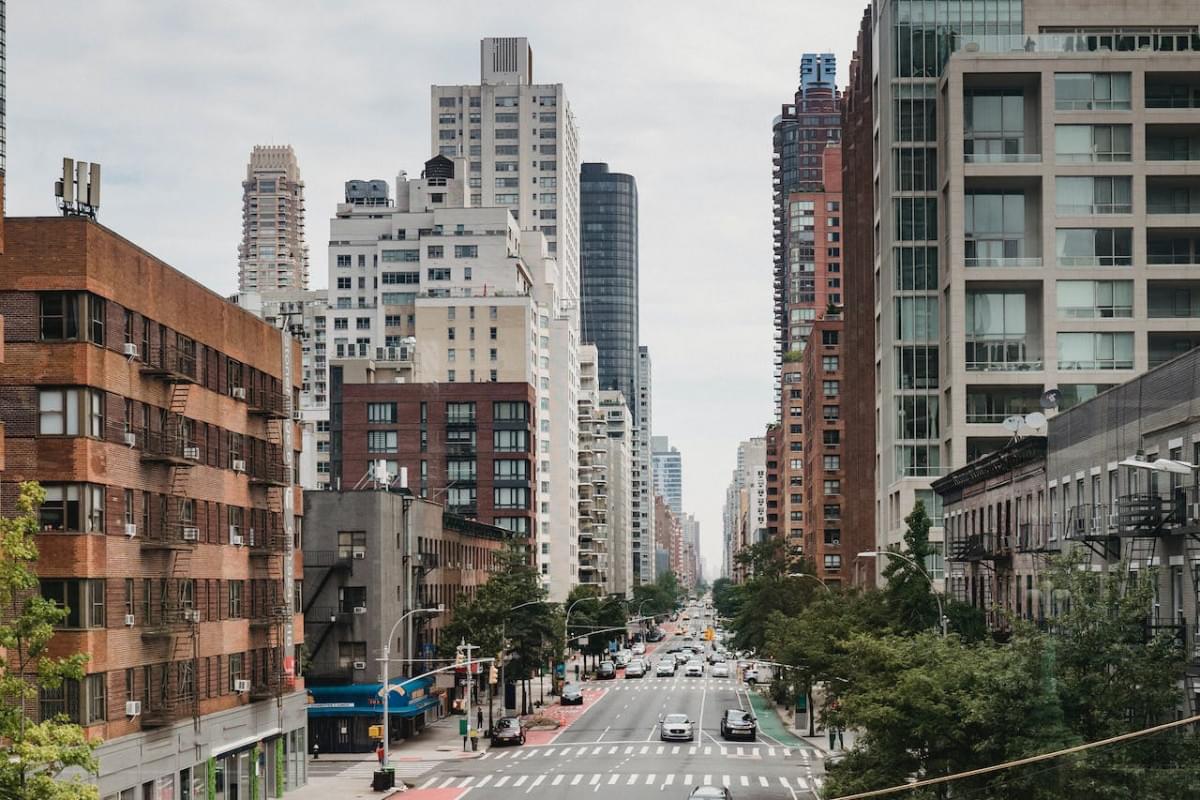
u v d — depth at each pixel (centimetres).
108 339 5388
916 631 6650
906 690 4088
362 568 9519
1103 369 9931
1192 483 4197
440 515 11688
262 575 7288
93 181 5634
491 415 17275
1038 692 3759
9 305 5184
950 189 10225
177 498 6034
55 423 5172
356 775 7900
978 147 10294
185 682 6062
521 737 9469
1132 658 3706
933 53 11162
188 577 6166
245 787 6812
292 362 7900
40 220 5200
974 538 7131
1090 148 10050
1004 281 10062
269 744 7194
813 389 19012
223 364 6812
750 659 13000
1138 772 3412
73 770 4856
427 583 11031
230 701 6681
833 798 4247
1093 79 10081
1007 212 10206
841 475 18112
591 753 8775
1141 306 9912
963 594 7781
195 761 6112
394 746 9481
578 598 17100
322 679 9400
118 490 5434
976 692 3919
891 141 11156
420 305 19362
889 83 11175
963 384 10069
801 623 8619
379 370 19175
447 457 17250
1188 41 10544
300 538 8112
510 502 17138
